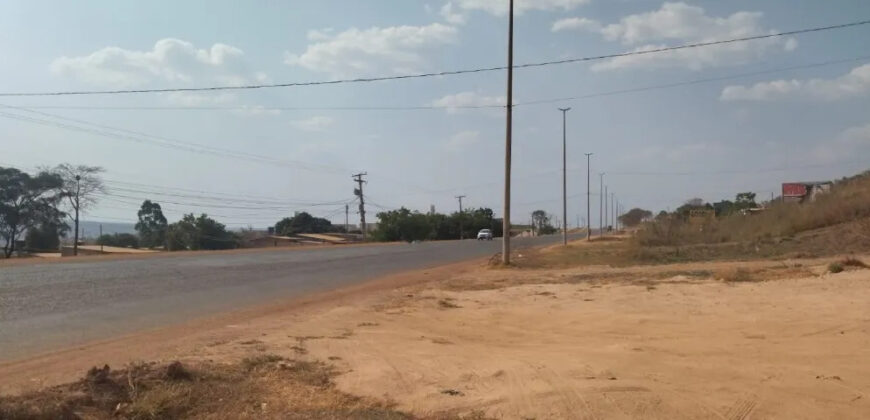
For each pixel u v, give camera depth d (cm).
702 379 717
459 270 2728
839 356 825
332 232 11519
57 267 2447
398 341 1021
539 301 1550
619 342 994
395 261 3394
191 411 615
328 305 1497
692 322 1153
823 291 1436
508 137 2961
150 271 2344
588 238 6812
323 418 601
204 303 1520
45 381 718
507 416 606
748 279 1788
